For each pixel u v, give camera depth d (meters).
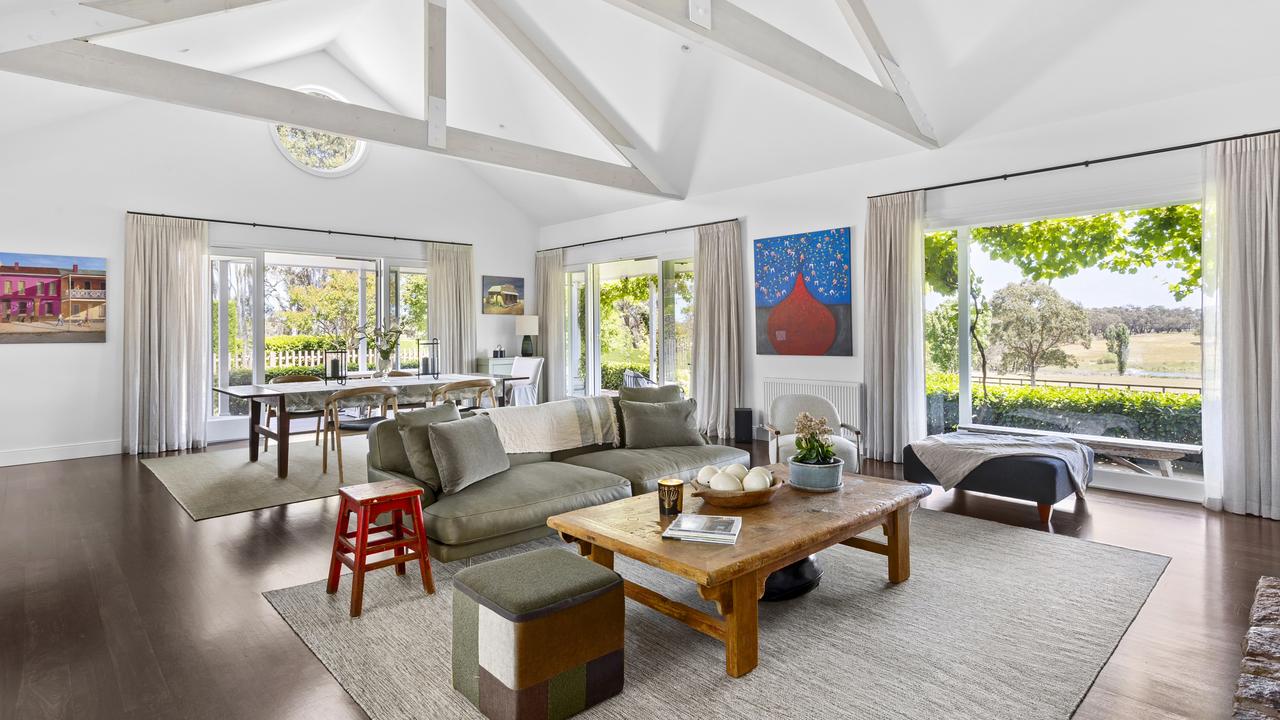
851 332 5.70
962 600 2.67
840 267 5.75
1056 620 2.48
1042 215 4.63
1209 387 3.95
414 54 6.56
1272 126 3.71
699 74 5.43
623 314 8.16
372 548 2.64
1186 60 3.83
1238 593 2.72
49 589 2.81
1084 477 4.07
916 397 5.20
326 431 5.09
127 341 5.88
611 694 1.98
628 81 5.79
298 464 5.42
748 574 2.12
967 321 5.17
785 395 4.89
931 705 1.92
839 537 2.44
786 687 2.03
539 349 9.09
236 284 6.68
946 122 4.86
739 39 3.58
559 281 8.81
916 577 2.93
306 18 5.77
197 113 6.31
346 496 2.71
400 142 4.77
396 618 2.53
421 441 3.20
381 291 7.65
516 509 3.08
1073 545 3.35
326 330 7.38
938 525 3.72
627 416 4.30
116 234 5.88
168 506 4.15
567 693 1.87
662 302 7.53
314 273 7.28
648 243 7.59
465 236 8.38
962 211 5.01
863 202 5.59
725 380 6.57
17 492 4.48
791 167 6.00
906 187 5.30
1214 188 3.88
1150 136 4.14
